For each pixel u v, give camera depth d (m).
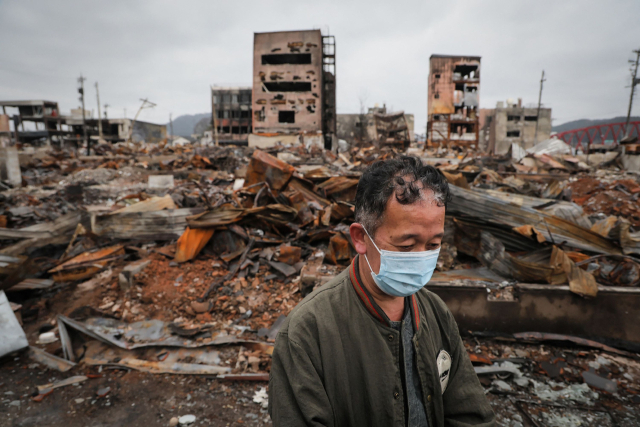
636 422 2.47
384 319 0.88
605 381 2.84
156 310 3.98
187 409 2.71
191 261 4.86
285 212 5.39
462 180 4.62
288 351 0.85
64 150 24.66
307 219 5.69
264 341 3.44
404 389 0.90
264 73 38.69
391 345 0.87
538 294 3.29
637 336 3.20
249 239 5.10
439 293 3.40
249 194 6.05
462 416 0.97
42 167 18.64
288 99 38.72
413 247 0.79
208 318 3.85
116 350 3.38
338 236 4.52
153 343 3.40
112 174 16.16
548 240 3.95
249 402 2.79
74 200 10.87
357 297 0.90
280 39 38.41
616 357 3.10
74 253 5.14
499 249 3.75
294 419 0.80
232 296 4.18
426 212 0.76
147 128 62.22
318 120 38.66
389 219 0.79
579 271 3.32
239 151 24.36
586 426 2.44
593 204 9.36
